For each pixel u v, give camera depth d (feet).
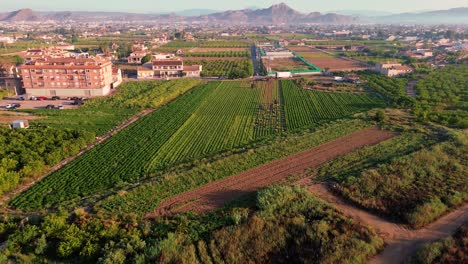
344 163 229.66
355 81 532.73
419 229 163.22
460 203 183.01
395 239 155.53
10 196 201.98
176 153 260.83
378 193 189.57
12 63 583.17
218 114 364.38
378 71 606.96
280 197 177.37
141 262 138.62
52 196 200.44
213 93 463.42
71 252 145.69
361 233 155.02
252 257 146.20
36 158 235.61
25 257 144.05
